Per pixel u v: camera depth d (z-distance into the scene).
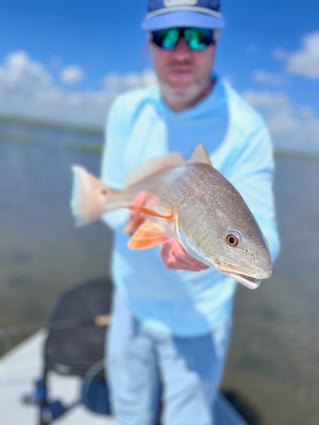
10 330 2.10
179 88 0.80
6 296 2.87
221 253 0.47
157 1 0.79
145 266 0.91
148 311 0.96
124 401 1.06
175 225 0.55
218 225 0.48
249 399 1.95
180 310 0.92
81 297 1.43
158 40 0.79
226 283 0.91
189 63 0.78
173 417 0.99
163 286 0.90
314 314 2.68
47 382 1.25
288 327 2.54
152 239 0.57
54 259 3.54
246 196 0.71
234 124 0.78
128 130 0.91
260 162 0.74
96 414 1.32
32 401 1.25
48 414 1.25
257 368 2.18
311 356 2.26
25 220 4.58
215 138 0.79
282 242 3.94
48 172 7.47
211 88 0.84
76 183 0.87
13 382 1.46
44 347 1.24
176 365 0.96
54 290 2.99
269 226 0.69
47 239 4.02
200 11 0.77
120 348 1.04
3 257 3.54
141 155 0.89
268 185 0.74
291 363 2.22
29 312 2.65
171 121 0.84
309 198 5.79
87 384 1.35
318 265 3.45
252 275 0.45
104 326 1.31
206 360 0.94
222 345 0.95
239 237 0.46
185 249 0.53
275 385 2.05
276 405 1.90
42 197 5.61
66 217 4.79
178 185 0.58
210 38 0.78
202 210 0.51
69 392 1.42
